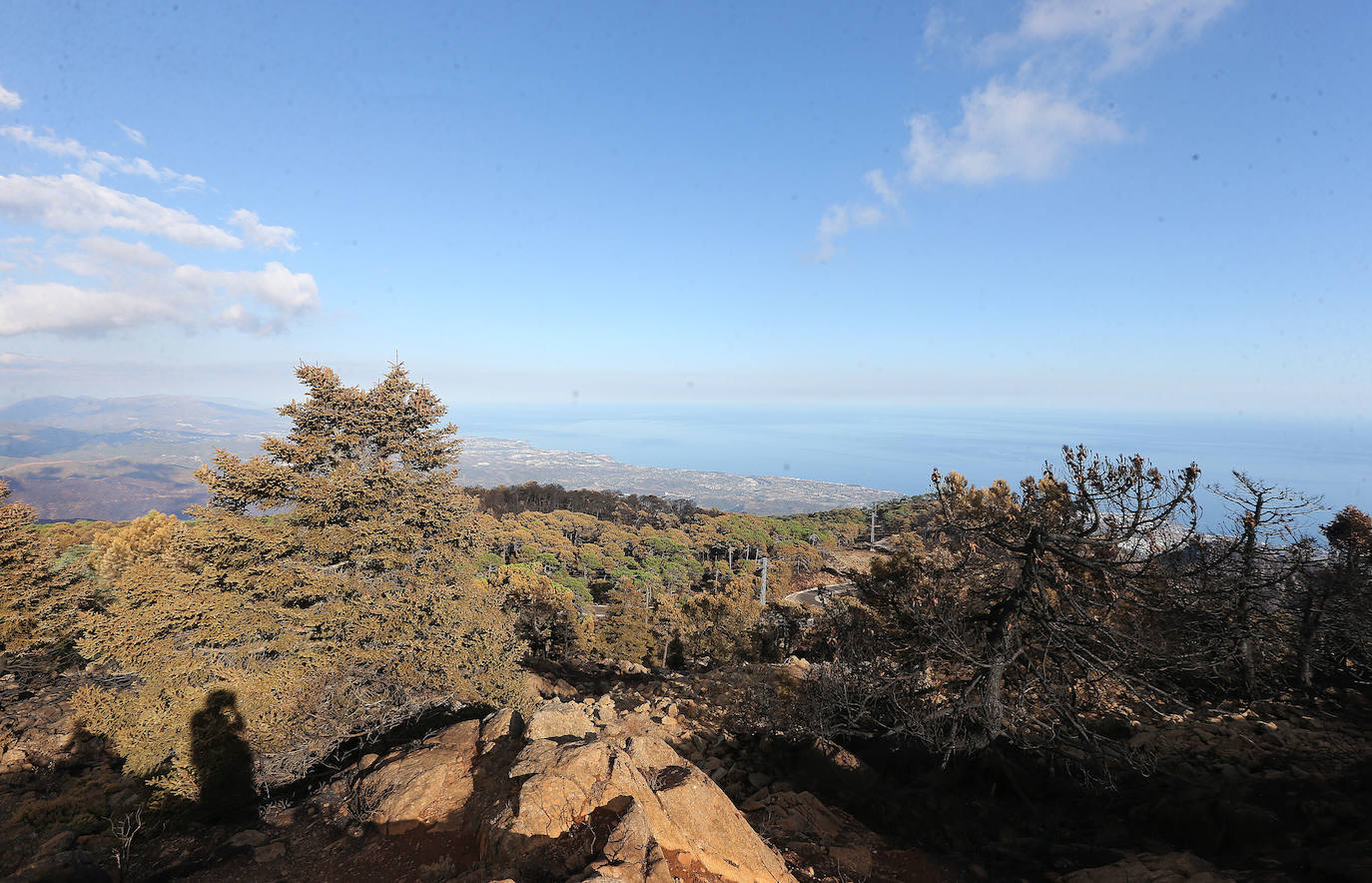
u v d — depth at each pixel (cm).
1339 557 1117
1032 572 966
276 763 1108
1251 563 981
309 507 1332
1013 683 1066
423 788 706
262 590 1266
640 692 1536
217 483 1299
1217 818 714
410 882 562
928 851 764
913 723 957
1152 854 683
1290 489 1020
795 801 877
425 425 1576
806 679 1266
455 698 1395
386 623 1338
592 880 445
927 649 1020
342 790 814
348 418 1422
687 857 543
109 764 1430
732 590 3838
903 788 944
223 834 799
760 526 8044
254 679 1157
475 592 1537
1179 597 947
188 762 1023
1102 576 996
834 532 7831
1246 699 1087
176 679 1166
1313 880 552
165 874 688
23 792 1273
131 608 1238
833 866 700
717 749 1107
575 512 9138
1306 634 1101
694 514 10244
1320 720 958
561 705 1047
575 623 3409
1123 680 938
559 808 569
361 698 1259
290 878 610
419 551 1484
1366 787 724
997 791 906
